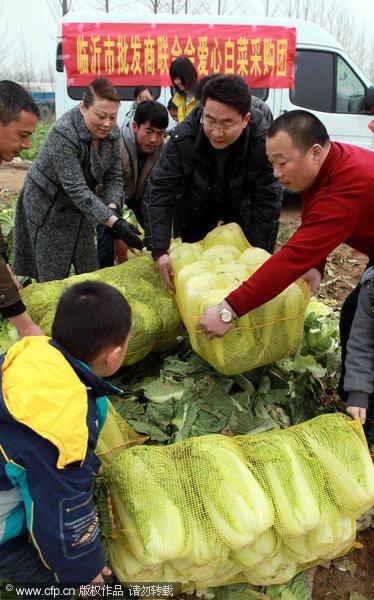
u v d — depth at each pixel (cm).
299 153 229
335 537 224
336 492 225
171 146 310
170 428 271
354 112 944
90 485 186
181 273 282
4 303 253
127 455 222
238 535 205
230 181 325
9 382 177
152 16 877
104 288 196
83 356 189
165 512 206
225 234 311
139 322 287
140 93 522
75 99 906
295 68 912
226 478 215
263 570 224
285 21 893
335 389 333
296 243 233
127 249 433
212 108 271
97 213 346
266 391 291
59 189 373
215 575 222
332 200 231
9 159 274
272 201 335
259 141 307
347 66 923
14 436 173
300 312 269
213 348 262
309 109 928
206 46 881
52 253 396
